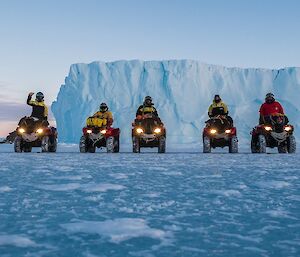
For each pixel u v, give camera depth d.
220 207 2.40
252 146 11.02
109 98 52.06
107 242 1.59
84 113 50.84
